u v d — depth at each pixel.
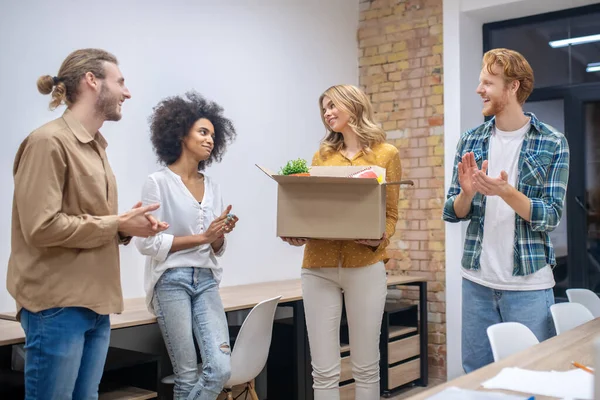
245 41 4.11
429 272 4.74
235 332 3.58
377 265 2.48
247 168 4.09
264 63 4.26
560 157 2.37
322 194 2.32
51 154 1.90
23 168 1.91
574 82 4.54
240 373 2.75
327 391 2.52
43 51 2.95
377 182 2.22
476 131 2.57
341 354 3.74
